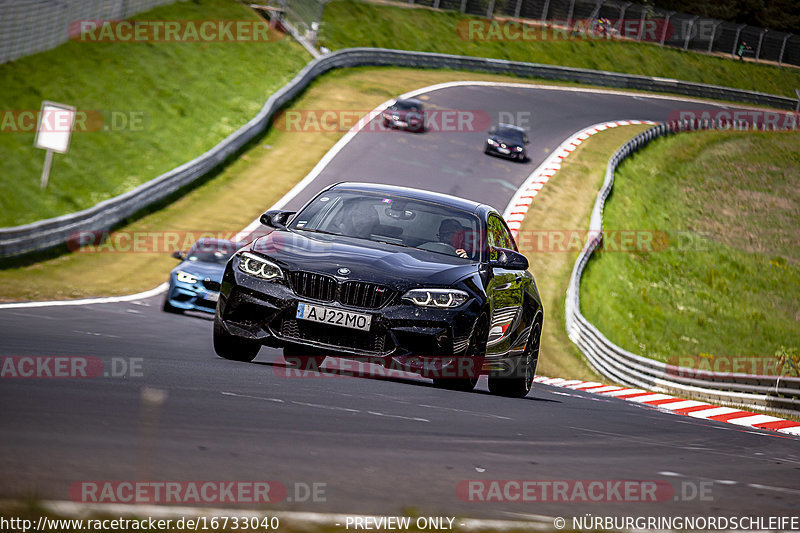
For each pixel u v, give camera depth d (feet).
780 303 430.61
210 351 110.22
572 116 615.57
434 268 86.38
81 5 411.54
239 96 445.37
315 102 489.26
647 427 91.20
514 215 400.47
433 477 47.01
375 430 59.26
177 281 187.73
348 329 81.66
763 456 78.02
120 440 44.98
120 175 330.13
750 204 565.94
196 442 46.93
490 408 82.58
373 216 95.25
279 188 372.79
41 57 380.58
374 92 532.73
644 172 544.62
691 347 346.54
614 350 229.86
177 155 366.63
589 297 333.21
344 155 427.74
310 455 47.93
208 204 339.98
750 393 202.49
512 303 96.78
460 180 433.89
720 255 465.47
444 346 83.05
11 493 32.58
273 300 82.74
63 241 258.98
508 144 482.69
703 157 624.18
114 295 215.10
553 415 86.38
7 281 209.77
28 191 290.35
